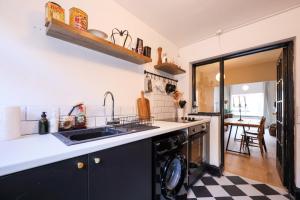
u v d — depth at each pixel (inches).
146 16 74.6
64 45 48.5
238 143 158.1
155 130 48.4
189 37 95.4
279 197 64.5
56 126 44.3
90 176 30.2
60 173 26.1
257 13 71.9
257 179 80.7
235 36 85.6
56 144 31.6
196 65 108.8
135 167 40.0
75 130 47.1
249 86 260.5
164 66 85.7
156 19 77.2
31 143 32.4
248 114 260.4
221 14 73.0
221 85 96.0
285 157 73.2
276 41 72.7
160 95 91.6
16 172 21.5
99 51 57.8
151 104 84.4
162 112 92.3
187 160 64.2
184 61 107.1
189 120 83.1
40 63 43.4
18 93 39.6
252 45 79.4
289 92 71.3
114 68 63.7
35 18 42.6
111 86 62.4
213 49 94.1
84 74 53.5
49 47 45.2
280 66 83.6
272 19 73.7
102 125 58.0
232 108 275.3
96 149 31.0
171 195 53.6
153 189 45.8
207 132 89.0
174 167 59.3
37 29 42.9
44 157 23.9
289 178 68.6
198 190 69.7
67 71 49.1
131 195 38.7
